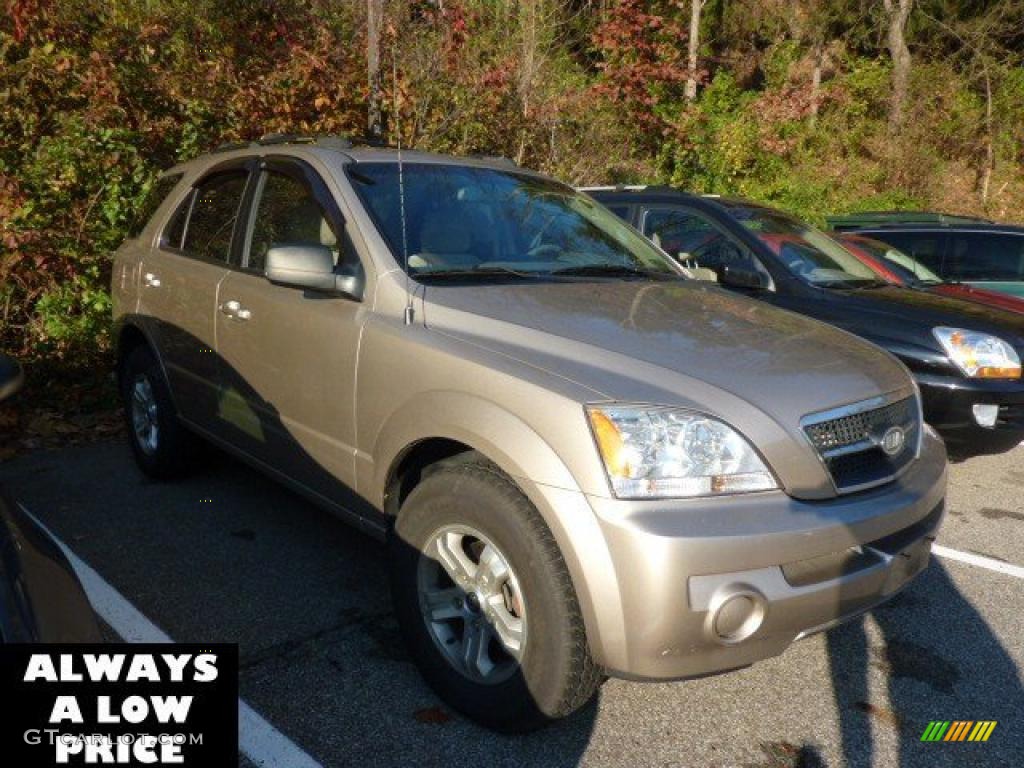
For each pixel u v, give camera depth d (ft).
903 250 26.78
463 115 31.09
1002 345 16.38
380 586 12.08
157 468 15.35
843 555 8.14
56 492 15.23
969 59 63.46
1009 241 25.88
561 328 9.06
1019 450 20.21
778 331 9.96
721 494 7.73
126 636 10.53
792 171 54.54
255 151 13.52
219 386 12.92
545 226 12.52
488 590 8.54
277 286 11.55
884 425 9.05
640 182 40.52
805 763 8.70
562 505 7.64
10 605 5.79
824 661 10.60
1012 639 11.27
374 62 26.17
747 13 64.54
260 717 9.07
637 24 40.04
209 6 28.71
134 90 23.22
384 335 9.69
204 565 12.56
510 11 35.91
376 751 8.60
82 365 19.81
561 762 8.53
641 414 7.75
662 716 9.34
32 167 20.39
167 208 15.23
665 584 7.30
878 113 63.10
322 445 10.74
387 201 11.28
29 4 22.13
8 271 18.89
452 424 8.63
